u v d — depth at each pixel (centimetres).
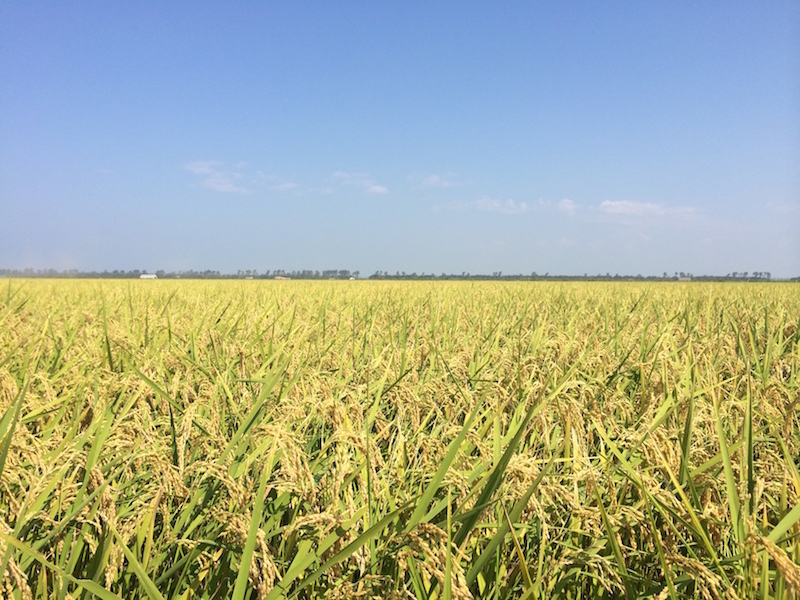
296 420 345
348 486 268
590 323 826
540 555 238
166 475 256
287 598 216
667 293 1778
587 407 393
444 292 1819
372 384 464
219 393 427
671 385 429
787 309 1168
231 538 241
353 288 2233
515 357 533
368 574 226
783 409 402
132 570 233
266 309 942
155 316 817
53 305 1166
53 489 261
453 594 197
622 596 246
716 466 304
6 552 204
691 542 265
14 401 345
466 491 247
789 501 281
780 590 204
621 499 287
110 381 417
